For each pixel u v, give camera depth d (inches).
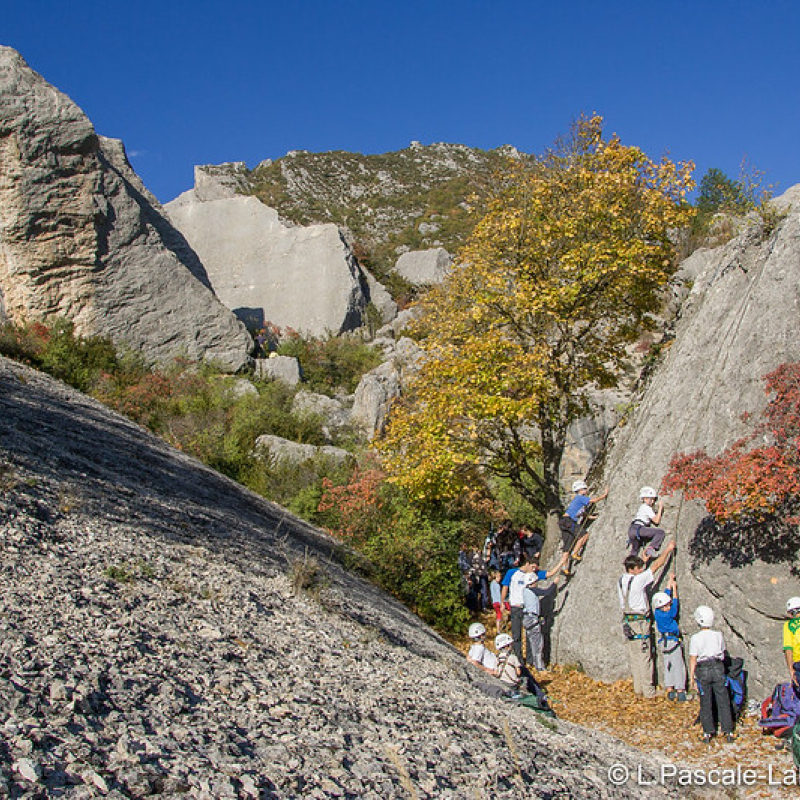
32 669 149.6
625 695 366.3
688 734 302.0
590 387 828.0
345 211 2728.8
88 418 499.8
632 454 440.8
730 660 306.0
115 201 1038.4
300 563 331.3
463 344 564.4
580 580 431.5
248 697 176.9
